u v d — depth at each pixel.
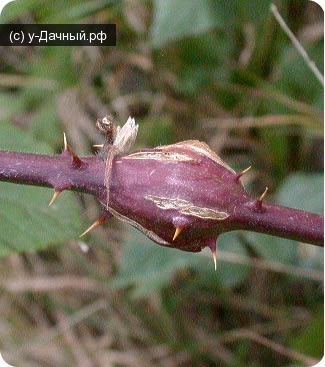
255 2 0.27
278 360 0.31
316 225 0.12
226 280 0.29
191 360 0.33
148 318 0.34
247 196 0.12
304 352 0.24
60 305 0.36
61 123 0.36
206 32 0.32
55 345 0.35
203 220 0.12
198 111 0.34
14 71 0.36
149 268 0.29
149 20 0.35
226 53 0.32
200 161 0.12
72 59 0.36
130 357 0.34
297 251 0.27
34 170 0.12
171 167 0.12
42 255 0.36
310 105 0.30
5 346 0.35
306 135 0.31
